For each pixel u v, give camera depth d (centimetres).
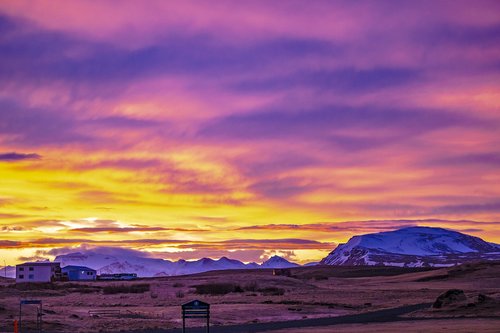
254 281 17538
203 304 4891
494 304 7944
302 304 10562
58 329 6431
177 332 6147
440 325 6350
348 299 12075
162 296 13338
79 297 12975
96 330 6444
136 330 6438
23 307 8875
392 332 5734
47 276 18075
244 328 6519
